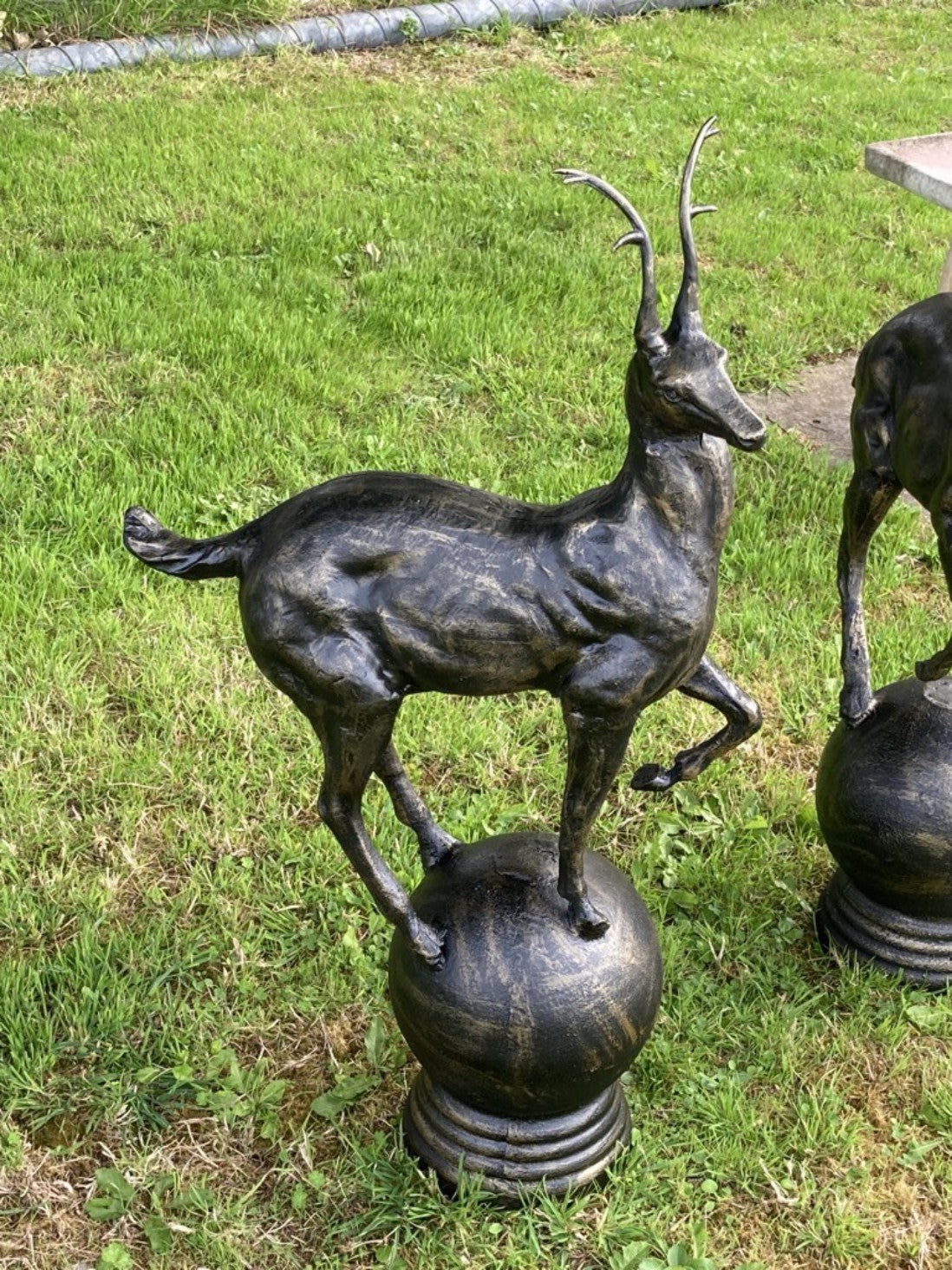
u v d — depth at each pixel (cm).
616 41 1070
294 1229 295
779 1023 339
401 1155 307
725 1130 314
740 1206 303
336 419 577
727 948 362
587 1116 296
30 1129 313
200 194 761
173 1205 296
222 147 821
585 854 294
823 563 514
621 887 289
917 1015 344
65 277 666
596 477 549
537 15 1073
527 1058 271
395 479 244
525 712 442
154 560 248
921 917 350
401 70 985
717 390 222
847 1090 329
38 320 627
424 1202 296
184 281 674
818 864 393
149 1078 321
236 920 363
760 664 464
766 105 978
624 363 637
